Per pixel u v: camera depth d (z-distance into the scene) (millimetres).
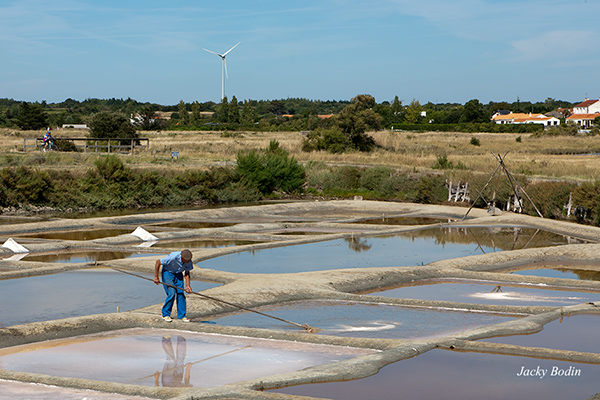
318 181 41750
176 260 10172
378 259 17156
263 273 14906
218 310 11148
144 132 88625
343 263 16469
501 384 7371
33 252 17969
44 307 11531
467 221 25703
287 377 7398
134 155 45656
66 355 8602
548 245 19812
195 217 27438
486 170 39188
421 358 8328
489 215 27453
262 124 112875
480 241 20750
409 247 19438
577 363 8141
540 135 88438
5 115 124750
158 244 19719
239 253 18141
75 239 20797
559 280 13859
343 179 41062
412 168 42625
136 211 31875
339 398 6910
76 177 34031
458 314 11062
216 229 22453
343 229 23891
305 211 30875
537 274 15219
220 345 9047
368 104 65438
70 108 177250
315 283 13203
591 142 77625
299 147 59469
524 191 28000
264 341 9250
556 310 10852
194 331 9828
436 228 24359
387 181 39062
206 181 37562
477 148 66625
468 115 127375
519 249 19016
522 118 150875
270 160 41375
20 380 7469
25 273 14461
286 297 12109
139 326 10055
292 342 9164
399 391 7125
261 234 21594
